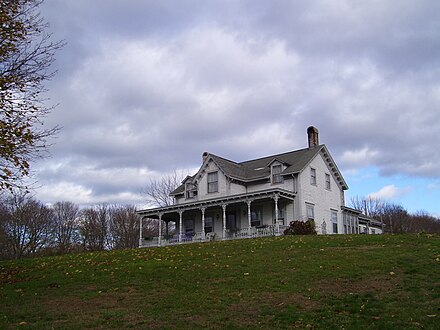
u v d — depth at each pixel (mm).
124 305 13898
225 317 12375
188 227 42844
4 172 15469
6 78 16234
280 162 38062
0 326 12086
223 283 15844
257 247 22828
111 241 75188
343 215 41969
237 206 39250
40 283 17359
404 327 10883
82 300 14680
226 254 21359
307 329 11266
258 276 16438
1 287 17062
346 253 19328
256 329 11383
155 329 11641
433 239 21406
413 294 13328
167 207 40594
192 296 14453
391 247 20031
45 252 60375
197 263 19406
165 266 19094
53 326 12031
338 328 11164
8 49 16547
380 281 14844
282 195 35219
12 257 58375
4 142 15195
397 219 78938
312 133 41781
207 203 37844
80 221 74875
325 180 40375
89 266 20469
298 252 20406
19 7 16953
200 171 41281
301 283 15219
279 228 33594
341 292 14023
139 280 16969
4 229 59000
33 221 64312
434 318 11312
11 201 58906
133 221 75438
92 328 11844
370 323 11352
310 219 35188
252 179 39312
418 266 16234
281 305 13133
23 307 14031
